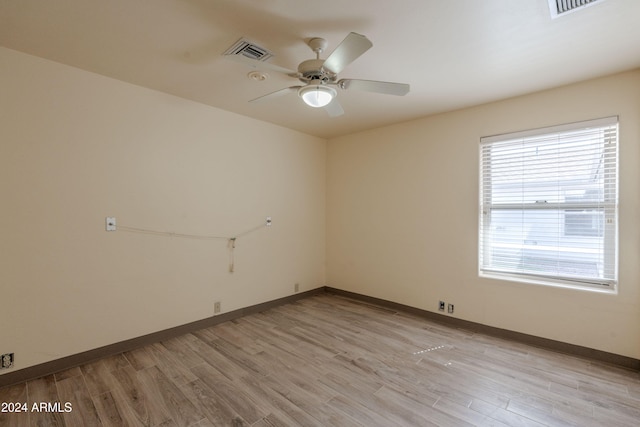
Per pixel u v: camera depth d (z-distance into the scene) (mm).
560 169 2881
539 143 2988
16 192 2260
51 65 2402
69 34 2043
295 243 4434
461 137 3447
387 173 4125
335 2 1721
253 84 2840
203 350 2832
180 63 2443
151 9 1781
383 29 1976
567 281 2867
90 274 2607
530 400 2104
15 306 2262
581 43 2117
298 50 2250
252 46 2121
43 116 2369
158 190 3012
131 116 2826
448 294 3545
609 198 2652
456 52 2252
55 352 2428
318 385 2273
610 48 2178
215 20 1892
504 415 1951
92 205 2613
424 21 1889
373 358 2693
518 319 3055
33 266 2336
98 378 2348
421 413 1968
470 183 3387
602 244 2695
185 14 1830
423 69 2514
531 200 3051
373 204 4289
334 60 1856
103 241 2676
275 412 1974
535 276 3043
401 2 1716
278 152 4164
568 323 2785
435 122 3652
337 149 4754
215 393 2168
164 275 3064
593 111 2672
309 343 2994
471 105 3324
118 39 2104
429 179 3709
